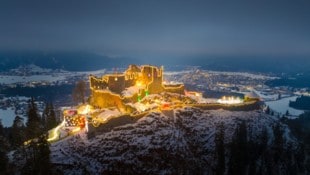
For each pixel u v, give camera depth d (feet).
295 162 441.68
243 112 504.84
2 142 369.91
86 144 370.53
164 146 385.29
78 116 443.73
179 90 550.36
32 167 305.32
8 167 311.47
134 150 370.32
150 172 354.13
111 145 371.15
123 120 406.21
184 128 431.84
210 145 419.74
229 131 443.73
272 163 419.13
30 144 315.37
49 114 501.56
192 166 383.45
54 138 392.68
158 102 478.18
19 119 391.65
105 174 339.36
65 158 346.74
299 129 578.25
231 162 388.16
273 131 482.69
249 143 415.85
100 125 389.19
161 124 416.26
